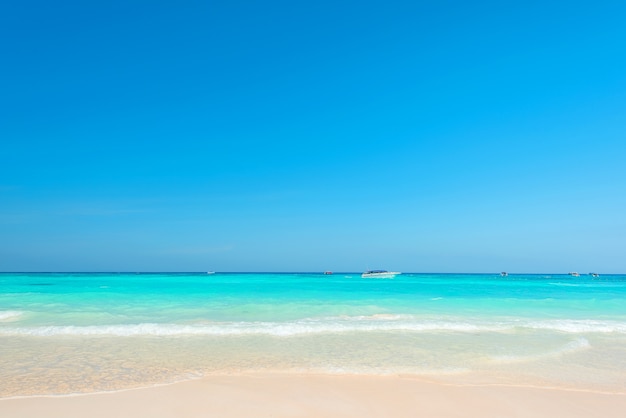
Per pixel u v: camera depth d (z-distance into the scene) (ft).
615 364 38.50
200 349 43.34
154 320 62.03
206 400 27.09
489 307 82.53
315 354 41.45
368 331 54.13
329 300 91.97
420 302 90.17
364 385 31.09
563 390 30.40
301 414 24.64
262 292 115.44
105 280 202.69
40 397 27.43
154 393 28.53
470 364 37.96
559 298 106.93
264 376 33.35
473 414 25.13
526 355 41.63
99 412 24.63
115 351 42.11
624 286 194.90
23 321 60.39
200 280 210.59
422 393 29.22
